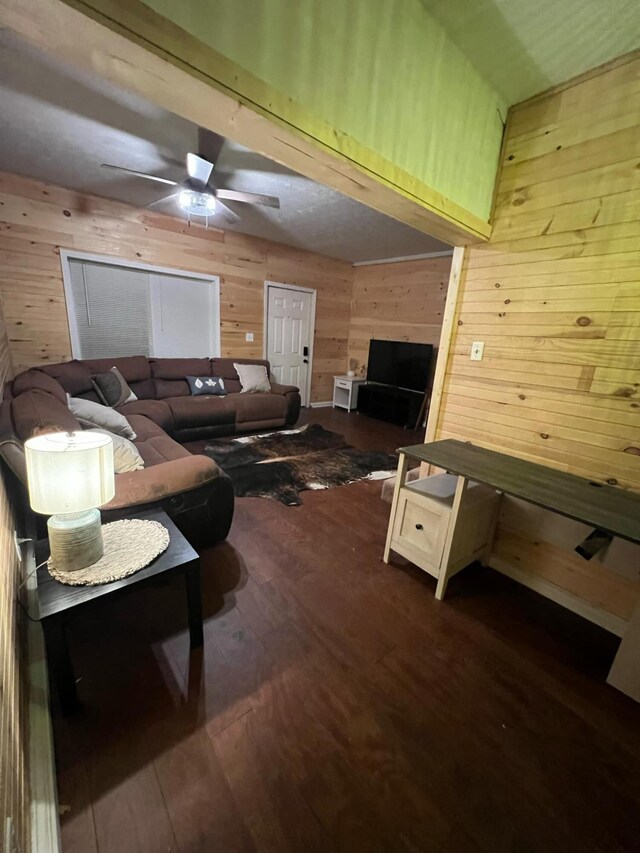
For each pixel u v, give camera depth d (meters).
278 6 0.97
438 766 1.11
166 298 4.43
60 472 1.11
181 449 2.63
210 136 2.24
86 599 1.12
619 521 1.30
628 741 1.21
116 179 3.25
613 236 1.56
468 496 1.87
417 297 5.39
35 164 2.96
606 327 1.61
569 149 1.64
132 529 1.46
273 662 1.43
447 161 1.59
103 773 1.04
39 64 1.75
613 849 0.95
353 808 1.00
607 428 1.65
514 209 1.85
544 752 1.17
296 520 2.50
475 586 1.95
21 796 0.83
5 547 1.26
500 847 0.94
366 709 1.27
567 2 1.23
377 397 5.49
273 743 1.15
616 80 1.48
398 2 1.22
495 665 1.48
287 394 4.68
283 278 5.34
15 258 3.38
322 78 1.10
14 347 3.51
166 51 0.83
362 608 1.74
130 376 3.92
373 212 3.58
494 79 1.63
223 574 1.92
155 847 0.90
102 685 1.30
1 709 0.82
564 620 1.74
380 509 2.71
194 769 1.07
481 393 2.09
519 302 1.88
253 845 0.92
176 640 1.50
